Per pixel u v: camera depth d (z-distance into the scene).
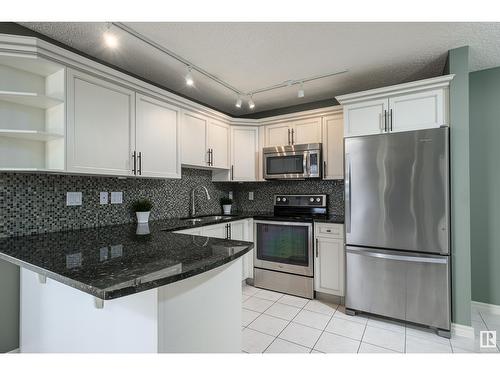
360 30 1.90
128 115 2.22
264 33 1.93
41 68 1.80
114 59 2.30
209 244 1.57
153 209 2.85
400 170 2.25
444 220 2.09
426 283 2.16
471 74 2.63
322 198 3.23
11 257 1.31
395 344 2.00
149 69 2.50
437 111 2.19
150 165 2.41
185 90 3.05
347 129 2.53
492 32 1.92
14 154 1.83
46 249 1.46
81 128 1.89
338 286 2.72
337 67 2.48
